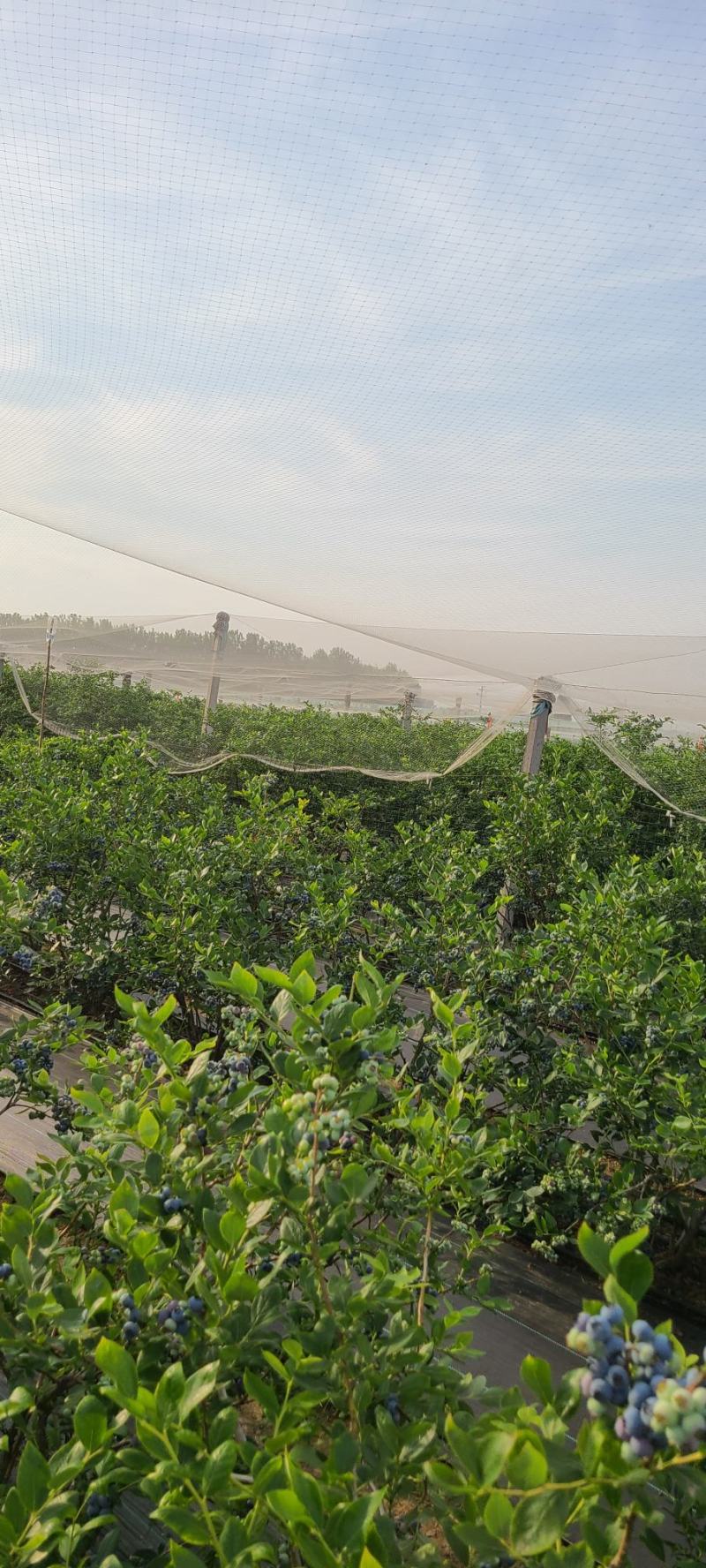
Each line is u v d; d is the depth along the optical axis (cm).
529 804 739
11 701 1455
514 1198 393
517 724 918
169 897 549
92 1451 163
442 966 507
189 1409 155
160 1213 210
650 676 694
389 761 964
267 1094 241
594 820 770
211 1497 153
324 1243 196
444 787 981
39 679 1427
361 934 633
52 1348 195
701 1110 372
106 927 620
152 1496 161
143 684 1334
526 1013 462
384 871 665
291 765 984
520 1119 414
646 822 877
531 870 726
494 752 969
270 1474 150
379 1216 358
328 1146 188
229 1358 179
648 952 447
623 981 443
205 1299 185
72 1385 210
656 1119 404
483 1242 316
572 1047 440
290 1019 479
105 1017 620
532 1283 412
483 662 695
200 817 768
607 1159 497
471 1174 376
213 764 1031
